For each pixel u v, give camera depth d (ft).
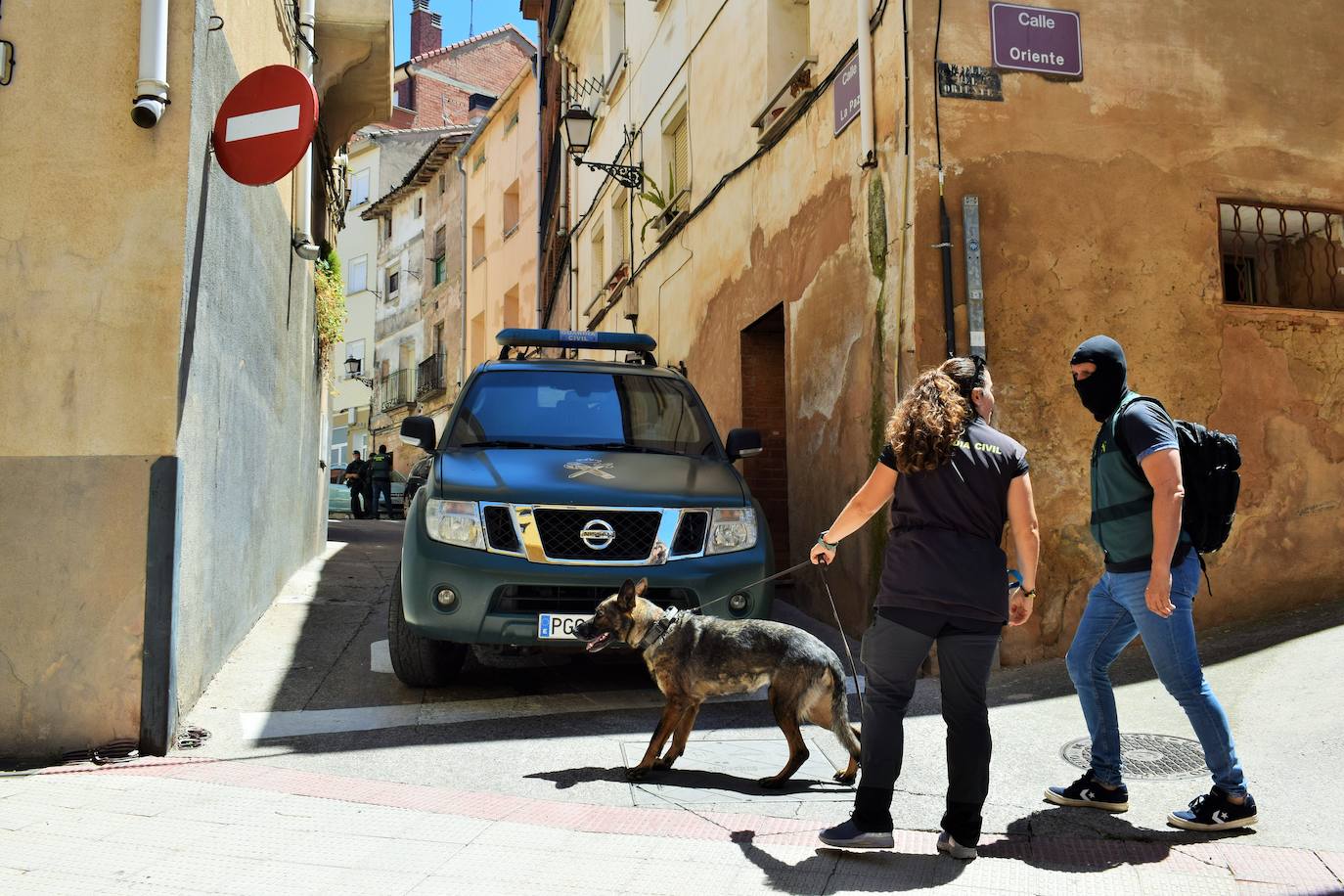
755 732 17.03
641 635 14.64
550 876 10.66
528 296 81.15
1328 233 23.99
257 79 17.01
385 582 32.35
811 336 26.40
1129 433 12.25
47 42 16.01
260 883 10.38
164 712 15.51
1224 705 16.53
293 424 31.63
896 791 13.84
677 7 40.57
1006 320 21.31
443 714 17.88
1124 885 10.47
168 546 15.61
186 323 16.15
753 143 31.40
